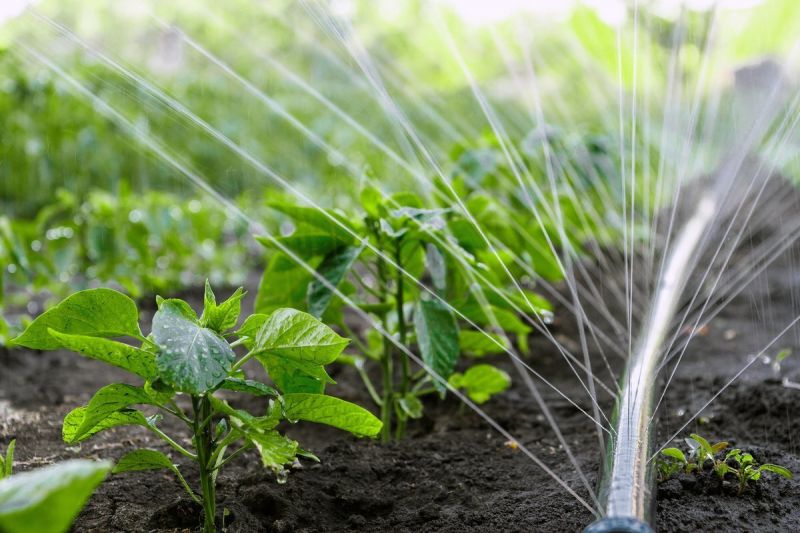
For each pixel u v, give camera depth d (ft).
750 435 6.29
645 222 9.96
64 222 10.20
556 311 9.95
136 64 16.84
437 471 5.71
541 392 7.66
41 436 6.37
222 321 4.29
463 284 6.72
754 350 8.46
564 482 5.35
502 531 4.71
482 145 11.00
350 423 4.38
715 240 11.83
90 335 4.26
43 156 13.60
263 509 4.97
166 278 11.33
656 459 4.97
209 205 13.02
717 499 4.88
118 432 6.44
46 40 13.38
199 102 16.51
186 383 3.81
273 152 17.31
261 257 13.67
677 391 7.31
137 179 15.48
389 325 6.53
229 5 20.36
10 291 11.64
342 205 14.02
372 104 17.74
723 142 13.53
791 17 16.10
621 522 3.57
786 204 13.64
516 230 8.36
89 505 5.04
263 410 7.13
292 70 19.58
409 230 5.89
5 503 2.70
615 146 11.66
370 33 21.99
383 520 4.96
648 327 6.55
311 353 4.17
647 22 11.83
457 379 6.57
